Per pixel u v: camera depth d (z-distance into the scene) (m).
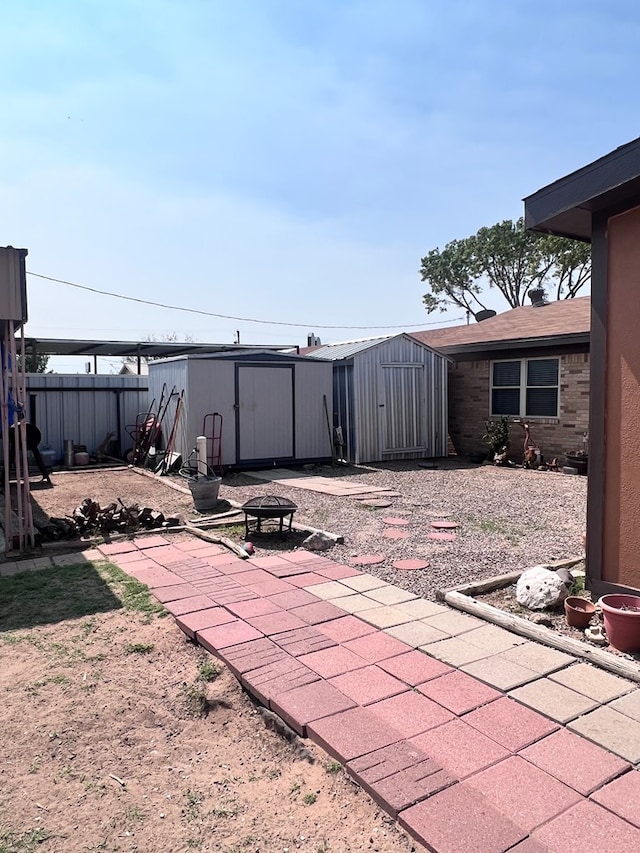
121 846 2.23
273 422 12.55
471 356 14.78
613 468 4.49
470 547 6.27
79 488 10.73
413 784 2.43
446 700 3.13
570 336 11.88
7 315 5.78
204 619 4.28
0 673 3.57
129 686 3.43
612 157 4.04
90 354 18.77
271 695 3.17
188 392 11.66
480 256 35.06
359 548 6.29
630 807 2.30
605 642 3.83
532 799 2.34
